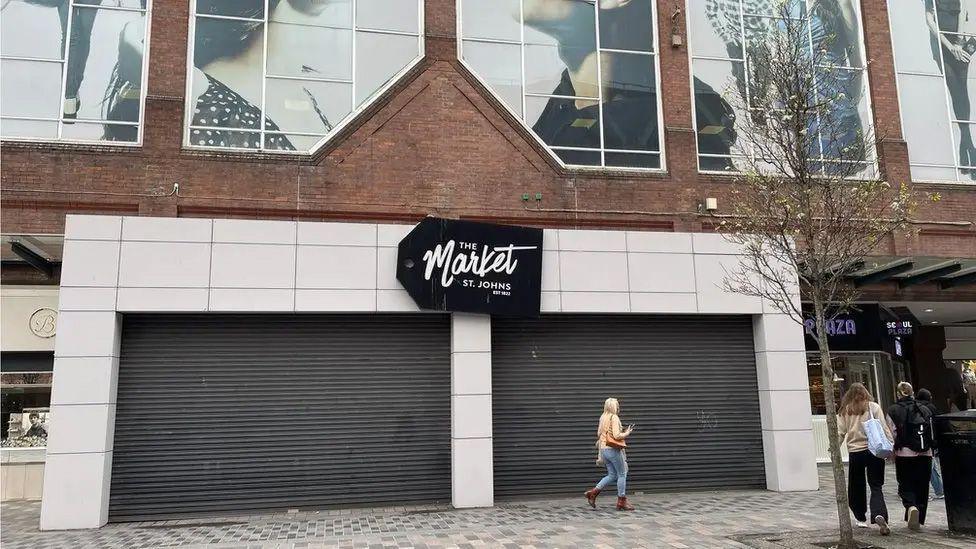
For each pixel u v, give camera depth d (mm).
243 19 12914
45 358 12750
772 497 11031
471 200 12938
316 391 10711
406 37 13539
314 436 10578
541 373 11523
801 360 12055
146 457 10055
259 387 10555
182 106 12281
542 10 14203
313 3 13266
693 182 13938
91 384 9781
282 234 10695
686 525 8781
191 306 10250
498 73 13789
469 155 13070
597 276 11648
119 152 11938
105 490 9680
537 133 13711
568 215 13273
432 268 10859
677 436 11797
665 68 14367
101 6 12586
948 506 8094
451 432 10922
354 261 10852
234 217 12141
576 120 13938
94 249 10109
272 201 12242
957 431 8031
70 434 9609
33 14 12336
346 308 10703
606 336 11891
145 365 10289
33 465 12508
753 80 11117
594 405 11602
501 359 11422
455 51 13383
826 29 15203
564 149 13758
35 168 11695
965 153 15523
